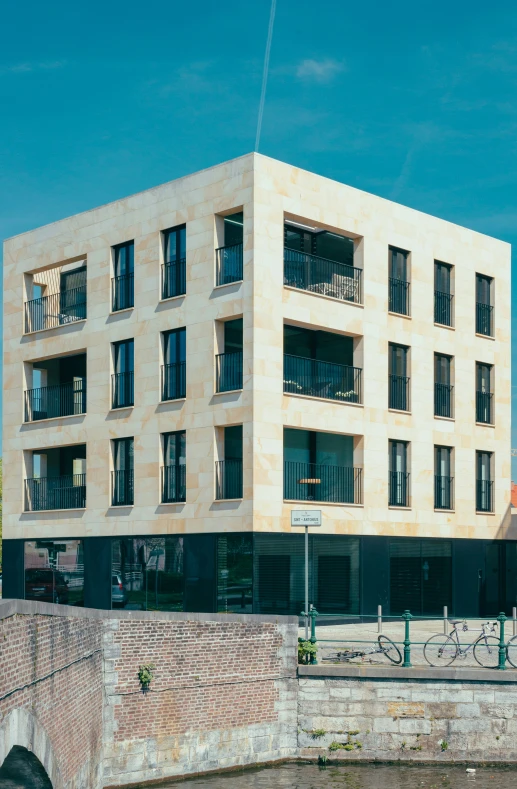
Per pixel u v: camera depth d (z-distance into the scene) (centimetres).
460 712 2464
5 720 1373
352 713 2509
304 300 3678
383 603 3841
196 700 2339
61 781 1703
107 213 4044
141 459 3859
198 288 3703
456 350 4219
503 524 4341
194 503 3669
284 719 2525
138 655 2227
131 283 3978
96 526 4009
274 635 2527
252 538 3469
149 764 2231
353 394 3859
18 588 4309
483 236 4381
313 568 3644
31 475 4375
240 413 3534
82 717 1906
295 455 3741
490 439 4334
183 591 3691
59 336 4200
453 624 2606
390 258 4022
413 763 2467
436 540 4091
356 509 3784
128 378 3962
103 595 3969
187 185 3762
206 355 3662
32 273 4397
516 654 2672
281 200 3631
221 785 2259
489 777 2347
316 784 2286
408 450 4016
